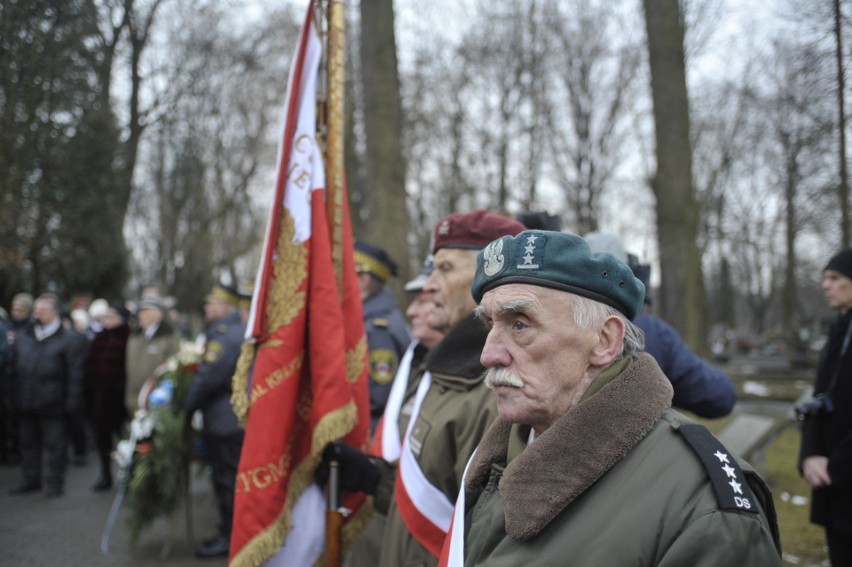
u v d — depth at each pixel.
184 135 19.86
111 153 11.62
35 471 6.59
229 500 4.58
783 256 29.91
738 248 33.12
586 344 1.20
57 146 9.27
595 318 1.20
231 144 21.14
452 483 1.80
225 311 6.70
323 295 2.31
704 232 24.30
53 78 7.99
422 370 2.20
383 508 2.22
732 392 2.45
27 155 7.96
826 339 2.81
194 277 20.94
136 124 15.57
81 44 8.65
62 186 10.01
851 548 2.54
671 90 7.13
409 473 1.88
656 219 7.28
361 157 12.88
